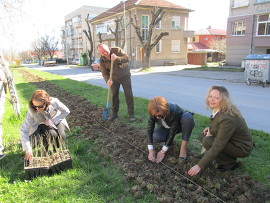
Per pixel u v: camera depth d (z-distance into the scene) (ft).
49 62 144.56
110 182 10.15
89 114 20.25
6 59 22.58
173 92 33.32
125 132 15.76
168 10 103.35
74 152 13.05
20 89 37.68
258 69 38.86
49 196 9.30
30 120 12.25
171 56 109.19
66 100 26.96
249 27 77.25
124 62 16.90
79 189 9.68
